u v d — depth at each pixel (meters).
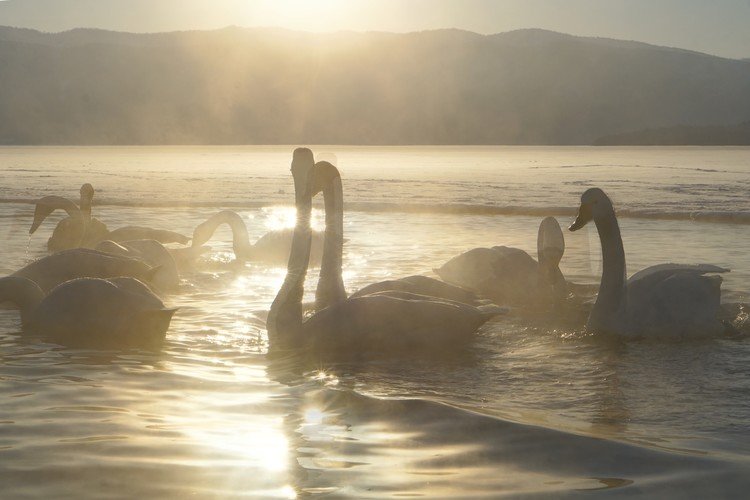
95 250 7.81
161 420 4.07
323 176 6.54
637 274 7.09
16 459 3.46
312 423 4.05
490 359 5.67
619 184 25.62
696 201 18.77
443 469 3.42
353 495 3.11
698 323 6.34
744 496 3.13
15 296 6.49
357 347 5.83
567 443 3.73
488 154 64.88
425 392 4.81
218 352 5.77
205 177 31.52
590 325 6.50
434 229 14.05
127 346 5.89
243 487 3.18
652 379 5.12
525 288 7.67
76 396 4.49
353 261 10.20
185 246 12.10
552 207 17.17
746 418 4.28
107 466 3.38
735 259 10.09
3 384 4.75
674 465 3.47
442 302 6.19
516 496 3.11
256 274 9.58
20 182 27.66
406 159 53.28
